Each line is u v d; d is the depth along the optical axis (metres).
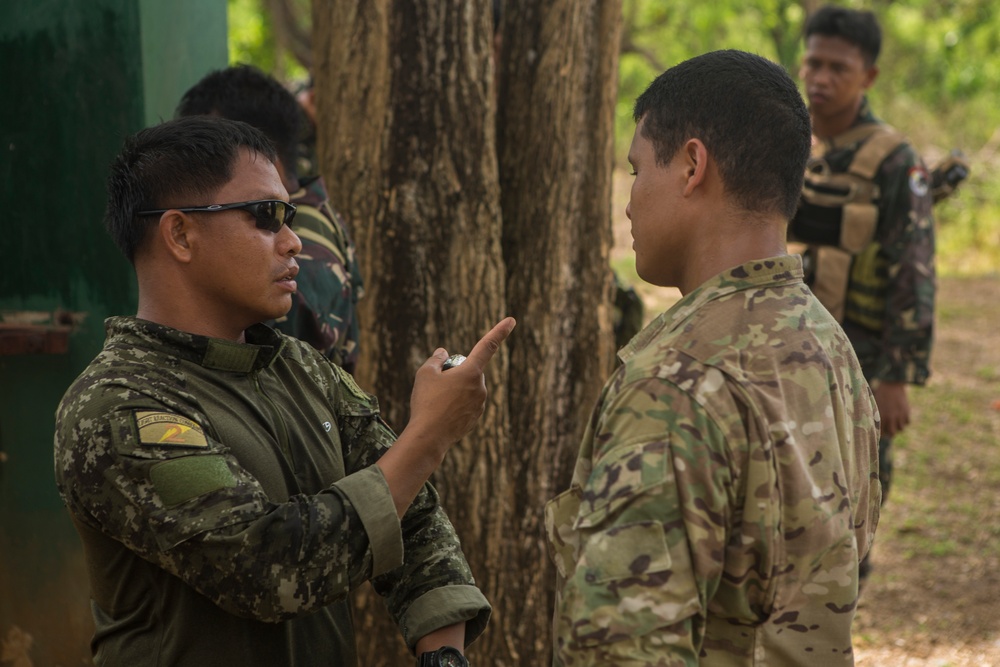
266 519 1.31
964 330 9.22
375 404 1.70
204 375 1.45
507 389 2.83
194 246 1.47
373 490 1.38
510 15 2.83
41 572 2.57
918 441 6.24
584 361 2.89
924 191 3.63
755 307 1.28
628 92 13.52
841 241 3.70
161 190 1.47
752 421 1.20
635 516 1.18
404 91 2.62
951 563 4.54
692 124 1.33
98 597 1.46
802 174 1.35
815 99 3.73
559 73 2.78
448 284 2.66
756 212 1.32
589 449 1.33
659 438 1.19
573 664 1.18
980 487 5.49
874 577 4.38
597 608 1.16
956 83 13.24
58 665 2.58
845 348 1.36
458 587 1.56
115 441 1.32
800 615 1.24
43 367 2.53
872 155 3.66
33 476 2.55
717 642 1.25
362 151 2.64
